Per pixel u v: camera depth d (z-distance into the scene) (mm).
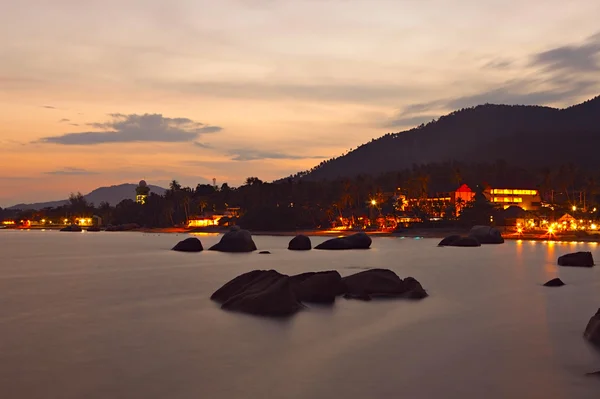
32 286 39500
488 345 20672
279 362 18406
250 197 199875
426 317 26141
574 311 28078
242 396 15117
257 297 27391
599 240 113812
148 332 22938
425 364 18141
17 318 26406
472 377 16766
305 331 22969
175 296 33625
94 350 20016
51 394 15344
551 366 17969
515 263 58250
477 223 152125
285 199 190625
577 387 15883
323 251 80250
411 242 111438
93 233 192500
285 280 28328
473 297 32844
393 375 16953
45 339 21781
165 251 83000
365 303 29828
